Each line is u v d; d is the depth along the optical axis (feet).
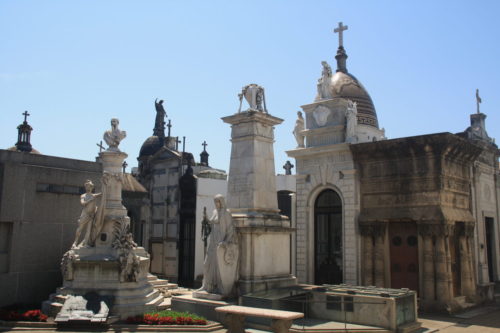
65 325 45.55
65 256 53.93
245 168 55.57
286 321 37.81
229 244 51.37
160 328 45.44
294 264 80.89
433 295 63.67
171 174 101.40
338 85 85.66
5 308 54.85
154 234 102.78
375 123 86.63
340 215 75.00
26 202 60.95
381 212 69.36
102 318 45.62
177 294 59.31
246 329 46.42
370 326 45.21
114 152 57.98
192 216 95.09
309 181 77.97
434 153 65.46
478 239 76.07
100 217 55.16
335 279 74.23
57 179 64.54
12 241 59.26
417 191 66.59
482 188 80.79
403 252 69.41
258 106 57.36
